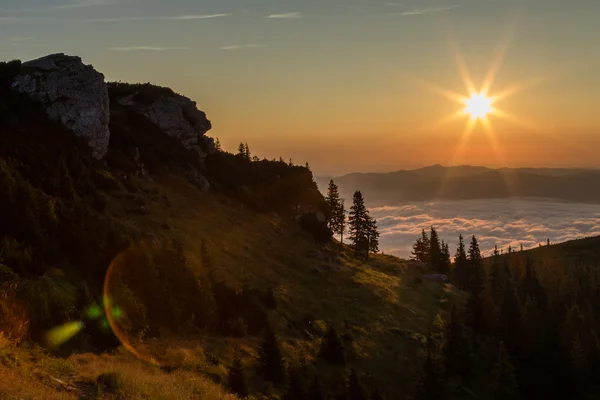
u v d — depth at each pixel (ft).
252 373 126.72
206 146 375.45
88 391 63.57
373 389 153.89
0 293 79.46
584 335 212.43
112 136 276.21
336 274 273.75
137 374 76.79
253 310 166.61
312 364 157.28
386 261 365.20
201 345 125.49
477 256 377.91
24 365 63.05
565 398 181.27
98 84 252.62
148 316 124.36
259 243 276.62
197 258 200.44
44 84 228.43
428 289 290.76
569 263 533.96
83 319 93.15
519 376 189.26
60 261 118.52
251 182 372.79
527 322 208.44
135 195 236.63
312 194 397.19
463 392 177.47
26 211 119.24
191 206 273.95
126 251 138.92
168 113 342.44
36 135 204.64
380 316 220.64
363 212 359.05
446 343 186.50
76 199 163.43
